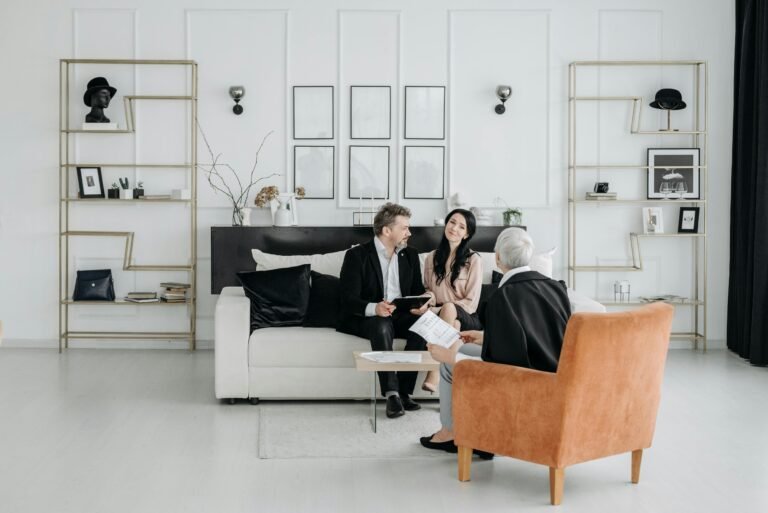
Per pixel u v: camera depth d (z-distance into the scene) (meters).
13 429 4.51
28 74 6.77
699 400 5.23
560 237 6.93
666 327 3.52
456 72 6.85
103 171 6.83
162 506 3.42
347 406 5.05
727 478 3.80
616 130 6.91
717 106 6.87
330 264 5.66
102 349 6.82
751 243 6.41
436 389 4.92
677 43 6.86
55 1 6.75
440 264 5.21
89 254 6.87
